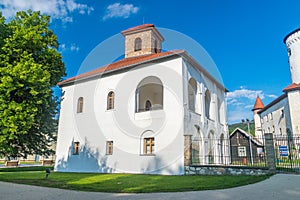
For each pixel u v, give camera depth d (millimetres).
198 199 6500
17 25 15172
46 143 19391
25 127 13344
